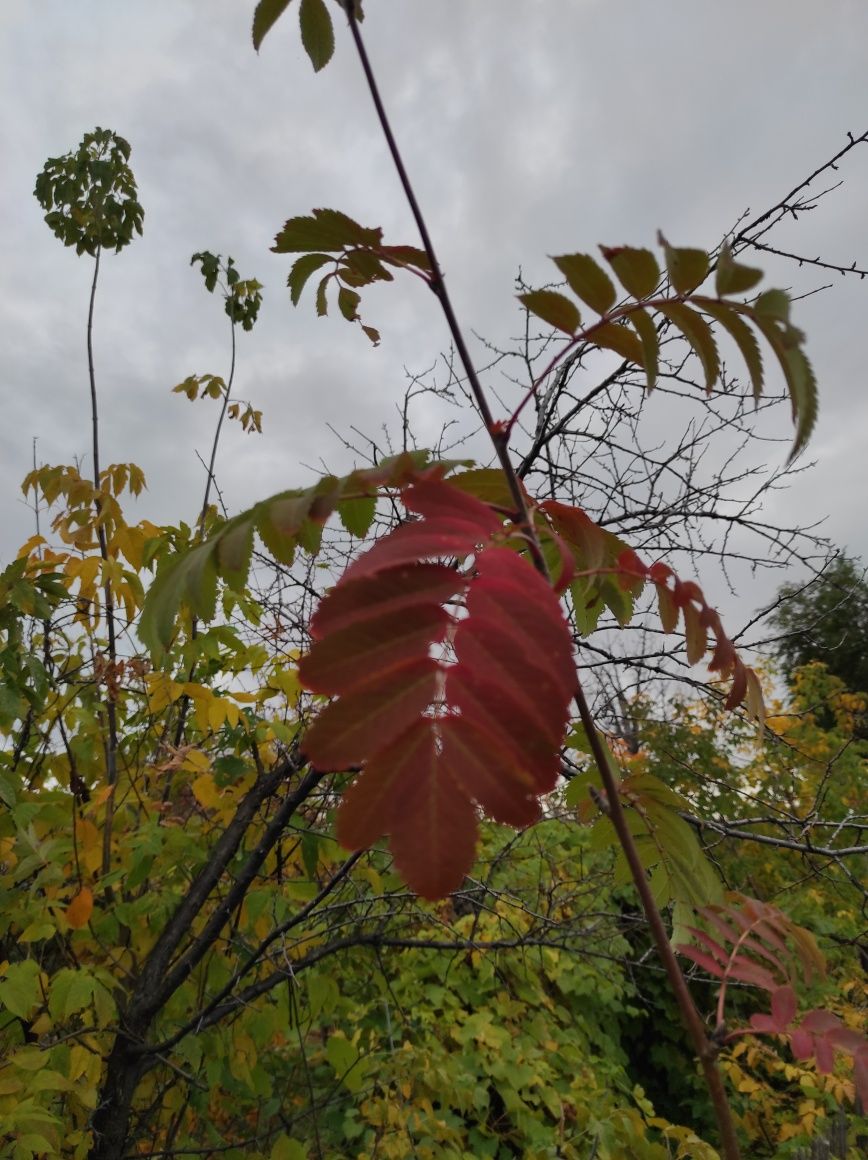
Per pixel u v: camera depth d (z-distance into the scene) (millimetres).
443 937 3367
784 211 2027
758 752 4363
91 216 3412
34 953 2480
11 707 2051
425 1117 2867
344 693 526
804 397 665
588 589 1256
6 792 1967
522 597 570
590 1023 4590
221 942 2742
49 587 2316
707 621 963
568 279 817
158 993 2223
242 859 2660
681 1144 2428
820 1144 4051
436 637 547
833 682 7273
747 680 1121
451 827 498
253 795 2395
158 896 2312
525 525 719
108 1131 2211
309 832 2232
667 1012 5504
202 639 2367
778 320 679
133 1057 2275
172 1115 2604
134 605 2510
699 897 1112
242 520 853
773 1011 800
